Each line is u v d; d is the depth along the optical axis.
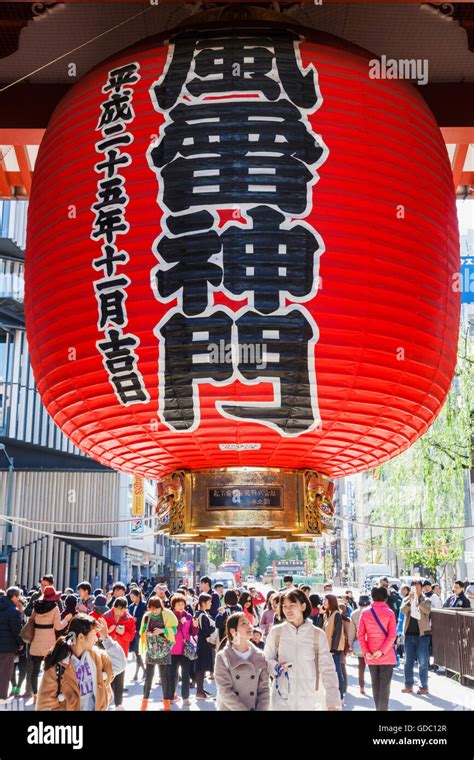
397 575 48.88
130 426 5.98
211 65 6.02
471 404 22.58
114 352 5.58
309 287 5.45
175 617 11.46
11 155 9.95
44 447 36.47
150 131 5.86
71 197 5.99
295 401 5.57
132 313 5.53
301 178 5.65
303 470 6.68
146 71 6.15
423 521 27.06
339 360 5.52
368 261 5.65
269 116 5.80
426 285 5.93
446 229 6.32
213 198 5.56
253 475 6.53
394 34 8.38
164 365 5.46
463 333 22.92
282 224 5.52
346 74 6.11
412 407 6.15
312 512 6.70
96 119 6.13
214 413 5.61
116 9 7.98
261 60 6.02
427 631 14.04
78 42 8.45
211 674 16.86
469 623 14.73
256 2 7.10
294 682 5.86
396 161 6.00
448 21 8.17
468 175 10.11
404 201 5.91
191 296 5.42
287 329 5.39
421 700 13.02
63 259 5.88
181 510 6.62
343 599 16.83
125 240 5.64
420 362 5.93
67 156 6.16
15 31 8.17
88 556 41.97
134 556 54.81
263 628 13.72
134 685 16.17
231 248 5.46
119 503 47.22
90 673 5.94
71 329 5.78
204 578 14.41
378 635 9.48
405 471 26.67
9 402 36.12
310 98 5.93
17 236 33.53
